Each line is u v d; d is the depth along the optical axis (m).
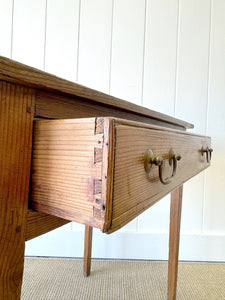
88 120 0.25
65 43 1.13
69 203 0.26
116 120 0.24
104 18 1.13
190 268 1.11
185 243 1.18
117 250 1.17
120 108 0.44
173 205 0.84
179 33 1.15
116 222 0.24
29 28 1.11
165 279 1.00
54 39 1.12
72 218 0.26
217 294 0.92
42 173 0.29
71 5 1.12
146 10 1.14
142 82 1.15
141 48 1.14
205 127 1.17
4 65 0.24
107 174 0.23
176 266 0.83
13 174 0.28
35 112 0.30
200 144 0.64
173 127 0.74
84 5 1.12
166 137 0.38
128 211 0.26
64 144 0.27
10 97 0.27
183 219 1.18
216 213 1.18
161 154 0.36
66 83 0.31
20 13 1.11
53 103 0.32
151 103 1.16
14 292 0.29
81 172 0.25
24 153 0.29
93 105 0.40
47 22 1.12
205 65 1.16
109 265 1.11
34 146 0.29
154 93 1.16
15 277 0.29
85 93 0.34
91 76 1.14
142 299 0.87
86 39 1.13
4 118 0.26
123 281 0.98
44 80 0.28
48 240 1.16
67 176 0.26
